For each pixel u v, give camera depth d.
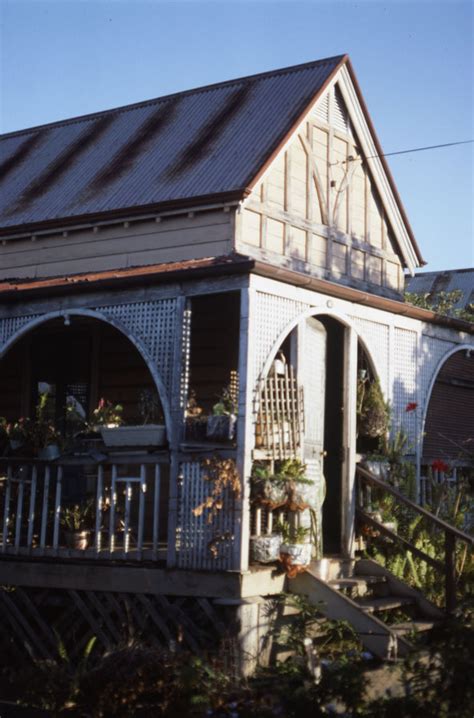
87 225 14.75
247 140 14.92
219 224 13.70
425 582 12.52
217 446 10.58
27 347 15.38
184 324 11.04
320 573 11.54
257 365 10.77
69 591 11.27
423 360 14.31
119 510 12.30
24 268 15.52
